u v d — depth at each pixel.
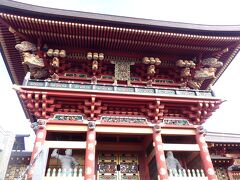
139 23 16.97
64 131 15.66
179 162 17.95
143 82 19.61
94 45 18.33
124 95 16.41
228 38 18.81
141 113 17.25
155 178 15.78
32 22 15.92
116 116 16.73
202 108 17.55
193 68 20.06
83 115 16.31
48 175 13.92
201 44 19.22
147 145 17.91
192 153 17.67
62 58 18.23
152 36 17.83
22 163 20.80
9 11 15.27
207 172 15.37
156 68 20.03
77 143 15.12
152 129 16.52
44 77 18.95
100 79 18.92
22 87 15.48
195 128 17.31
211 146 23.41
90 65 18.70
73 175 14.26
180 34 17.91
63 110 16.38
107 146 18.11
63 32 16.94
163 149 15.78
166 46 18.92
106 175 16.94
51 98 15.87
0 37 17.31
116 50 19.05
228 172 22.86
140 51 19.33
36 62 17.28
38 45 17.41
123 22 16.73
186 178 15.15
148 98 16.66
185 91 18.06
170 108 17.62
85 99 16.16
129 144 18.55
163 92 17.64
